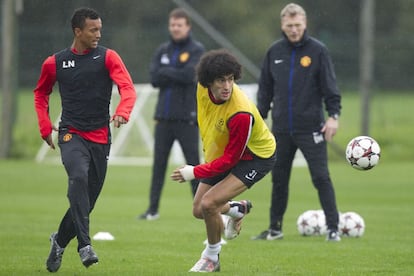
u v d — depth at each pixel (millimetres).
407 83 123875
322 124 34938
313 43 34844
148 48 108375
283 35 35312
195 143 42719
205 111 25359
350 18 150250
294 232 38469
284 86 34969
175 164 77562
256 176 25844
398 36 156500
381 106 108000
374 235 37062
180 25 42312
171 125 42500
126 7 137375
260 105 35969
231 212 26609
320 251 31938
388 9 157875
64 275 25984
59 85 26234
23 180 63250
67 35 101312
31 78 102625
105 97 26141
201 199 26359
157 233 37156
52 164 76750
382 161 83812
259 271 27125
